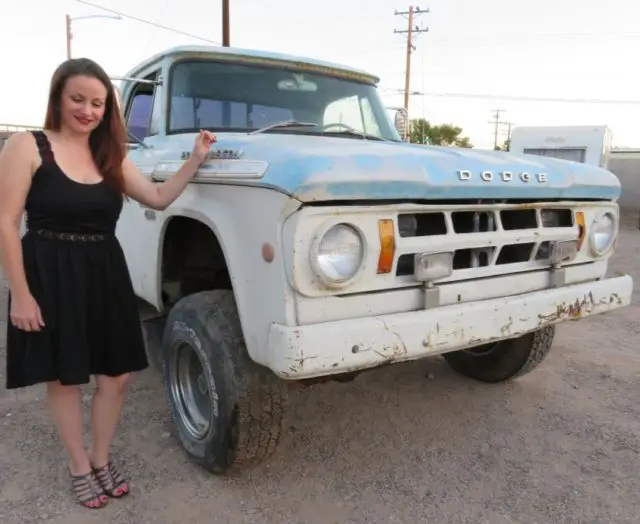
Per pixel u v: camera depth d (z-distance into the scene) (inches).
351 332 90.3
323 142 112.3
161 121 145.0
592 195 124.7
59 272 94.4
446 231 102.8
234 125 143.3
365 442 127.3
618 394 153.9
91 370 99.7
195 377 118.8
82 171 95.5
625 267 385.7
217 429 105.3
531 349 147.3
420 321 97.0
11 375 95.4
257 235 93.4
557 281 120.8
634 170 1065.5
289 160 90.3
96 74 92.4
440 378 164.6
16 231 89.7
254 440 103.7
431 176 97.3
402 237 98.0
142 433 129.3
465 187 100.7
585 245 126.7
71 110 92.1
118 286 100.6
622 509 103.0
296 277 87.9
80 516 99.7
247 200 95.3
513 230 112.6
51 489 107.4
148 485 109.6
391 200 95.6
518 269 115.4
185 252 132.4
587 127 826.2
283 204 87.7
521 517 100.8
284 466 116.8
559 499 106.0
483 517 100.7
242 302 97.3
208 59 147.7
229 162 101.4
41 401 144.6
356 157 92.0
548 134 855.1
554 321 116.2
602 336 207.8
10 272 89.4
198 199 109.3
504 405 146.7
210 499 105.3
